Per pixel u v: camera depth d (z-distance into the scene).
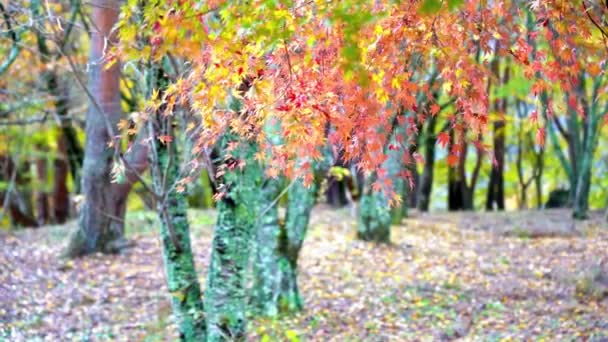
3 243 14.24
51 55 12.39
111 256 13.38
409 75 4.89
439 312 10.29
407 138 6.02
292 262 10.16
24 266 12.30
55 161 21.75
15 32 7.83
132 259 13.24
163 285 11.59
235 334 7.13
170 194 7.35
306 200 10.00
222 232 7.14
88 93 6.61
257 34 3.94
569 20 4.78
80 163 17.97
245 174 7.06
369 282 12.16
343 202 24.39
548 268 12.84
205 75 4.46
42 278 11.67
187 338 7.46
